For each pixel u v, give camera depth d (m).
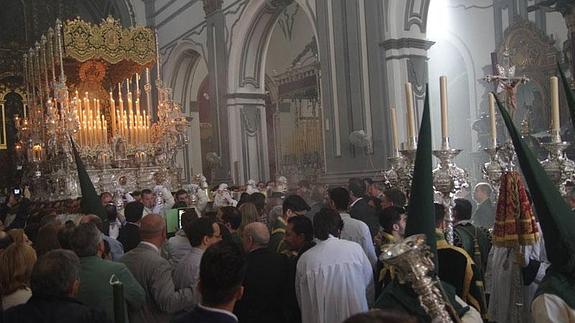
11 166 23.73
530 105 15.01
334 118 13.59
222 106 19.03
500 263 4.71
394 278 2.92
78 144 15.76
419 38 12.34
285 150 23.38
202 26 20.23
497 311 4.73
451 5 17.64
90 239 3.75
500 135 14.67
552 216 2.84
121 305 2.65
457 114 17.72
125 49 16.47
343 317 4.15
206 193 14.32
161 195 12.53
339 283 4.18
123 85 18.64
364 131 12.73
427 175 2.76
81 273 3.64
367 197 7.36
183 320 2.56
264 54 18.83
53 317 2.78
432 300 2.31
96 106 16.64
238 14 18.30
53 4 25.14
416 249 2.35
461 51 17.45
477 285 3.58
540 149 12.88
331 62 13.67
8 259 3.63
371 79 12.61
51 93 17.05
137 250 4.25
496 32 16.42
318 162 20.75
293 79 19.75
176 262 5.21
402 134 12.17
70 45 15.68
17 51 24.20
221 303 2.58
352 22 13.07
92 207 5.96
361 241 5.33
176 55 21.95
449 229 4.29
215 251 2.62
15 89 24.09
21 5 24.52
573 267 2.84
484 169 4.41
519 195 3.98
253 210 6.04
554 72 14.44
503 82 4.39
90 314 2.85
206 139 25.73
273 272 4.30
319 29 14.07
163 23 22.80
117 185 16.12
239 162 18.50
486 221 7.41
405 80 12.20
